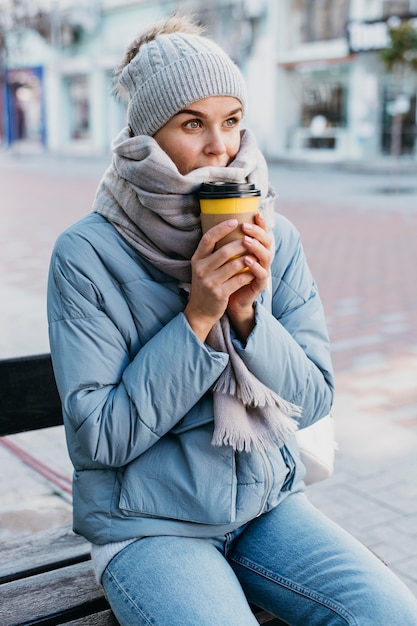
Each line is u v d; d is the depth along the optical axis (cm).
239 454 165
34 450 377
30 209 1327
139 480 162
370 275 790
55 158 2909
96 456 157
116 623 172
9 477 345
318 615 158
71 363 161
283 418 163
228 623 144
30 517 304
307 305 185
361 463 359
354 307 664
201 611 145
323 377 178
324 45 2264
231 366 160
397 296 703
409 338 571
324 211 1272
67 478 343
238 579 171
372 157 2231
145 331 166
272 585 165
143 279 165
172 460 163
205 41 164
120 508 161
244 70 2481
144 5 2719
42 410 222
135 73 165
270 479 167
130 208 163
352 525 303
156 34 176
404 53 1501
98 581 166
